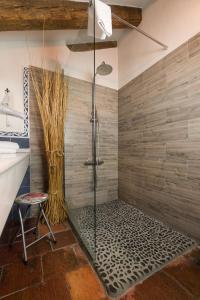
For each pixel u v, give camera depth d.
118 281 1.02
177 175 1.58
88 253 1.27
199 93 1.36
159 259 1.21
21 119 1.82
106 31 1.24
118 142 2.51
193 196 1.44
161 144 1.75
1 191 0.62
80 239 1.45
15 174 0.95
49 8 1.47
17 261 1.19
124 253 1.28
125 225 1.74
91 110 1.76
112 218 1.90
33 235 1.52
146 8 1.91
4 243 1.40
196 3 1.36
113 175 2.49
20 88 1.82
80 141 1.79
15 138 1.79
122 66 2.39
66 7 1.51
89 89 1.73
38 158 1.92
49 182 1.78
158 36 1.75
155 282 1.02
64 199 1.91
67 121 1.89
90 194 1.60
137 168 2.13
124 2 1.83
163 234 1.56
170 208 1.67
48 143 1.73
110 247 1.35
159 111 1.76
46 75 1.79
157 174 1.82
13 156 1.13
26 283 1.01
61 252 1.30
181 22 1.49
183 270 1.12
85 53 1.69
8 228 1.63
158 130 1.78
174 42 1.57
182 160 1.52
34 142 1.90
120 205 2.29
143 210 2.05
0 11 1.36
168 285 1.00
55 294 0.95
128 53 2.25
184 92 1.48
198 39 1.35
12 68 1.78
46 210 1.75
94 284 1.01
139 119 2.07
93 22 1.27
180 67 1.51
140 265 1.15
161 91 1.73
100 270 1.10
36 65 1.90
